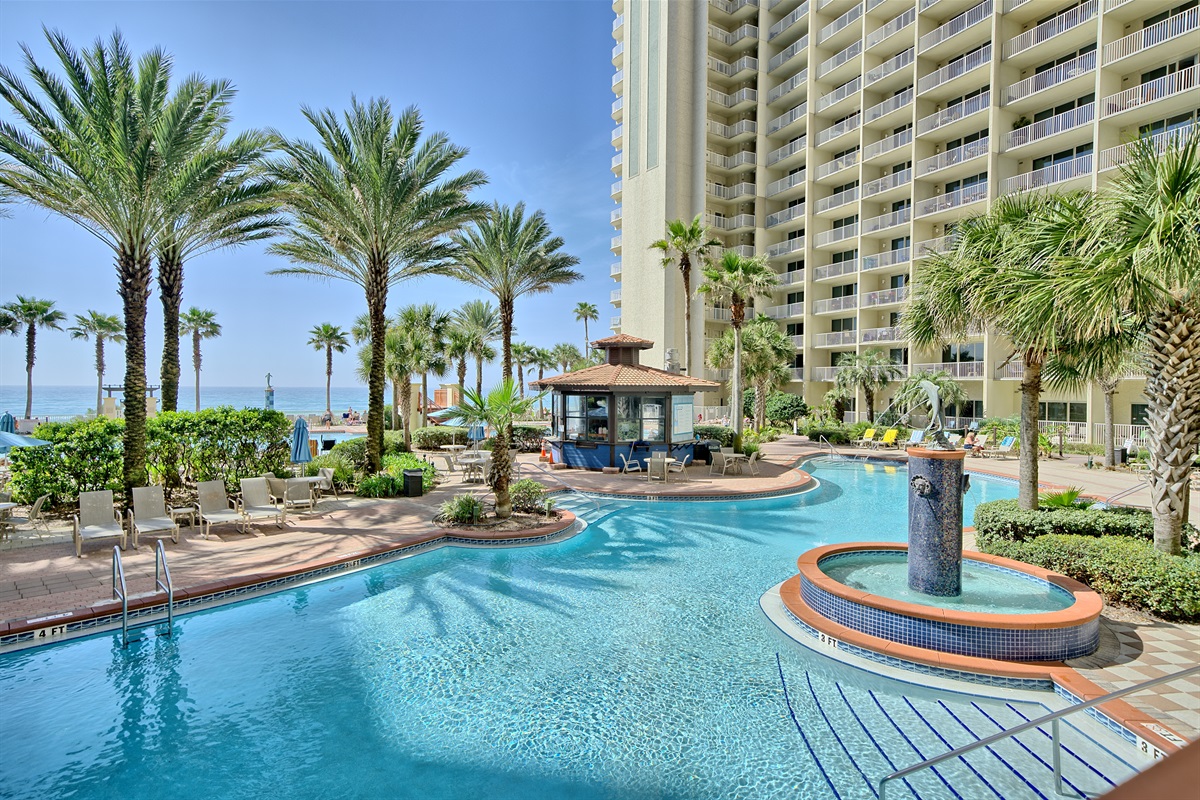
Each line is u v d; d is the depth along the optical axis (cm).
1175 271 650
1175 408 768
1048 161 3059
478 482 1856
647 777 493
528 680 645
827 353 4400
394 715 579
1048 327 807
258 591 887
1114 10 2661
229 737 543
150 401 2902
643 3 4875
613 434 2119
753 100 4766
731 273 2453
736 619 807
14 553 1007
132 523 1088
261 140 1485
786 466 2258
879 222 3900
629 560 1077
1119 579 756
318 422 4528
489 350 4497
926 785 475
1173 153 687
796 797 468
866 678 643
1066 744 519
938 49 3519
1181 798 55
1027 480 1050
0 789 474
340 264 1902
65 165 1205
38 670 663
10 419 1734
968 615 647
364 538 1129
